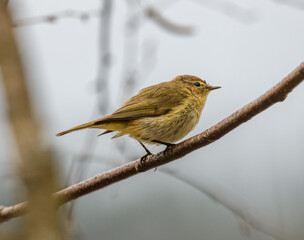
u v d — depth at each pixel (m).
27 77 5.01
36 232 4.53
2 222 9.39
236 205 9.85
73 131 10.89
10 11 5.35
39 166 4.62
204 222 15.85
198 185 10.02
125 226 16.00
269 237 9.67
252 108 8.39
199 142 9.53
